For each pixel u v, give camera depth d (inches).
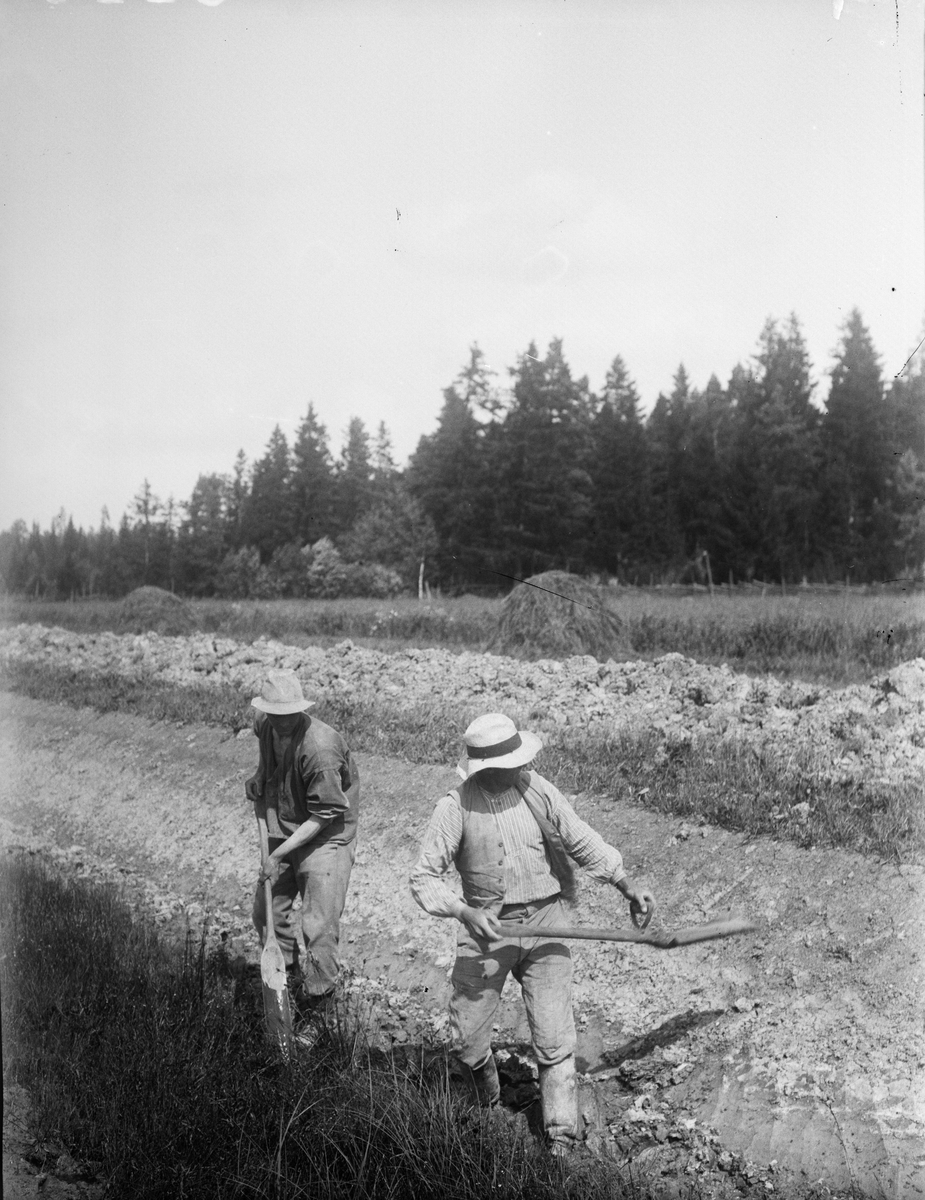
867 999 149.7
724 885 173.0
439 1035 162.1
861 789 178.4
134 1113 143.4
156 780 269.1
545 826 136.9
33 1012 170.9
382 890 203.9
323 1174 130.3
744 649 219.9
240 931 205.2
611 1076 149.2
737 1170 129.0
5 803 282.0
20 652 311.3
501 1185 124.4
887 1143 129.5
